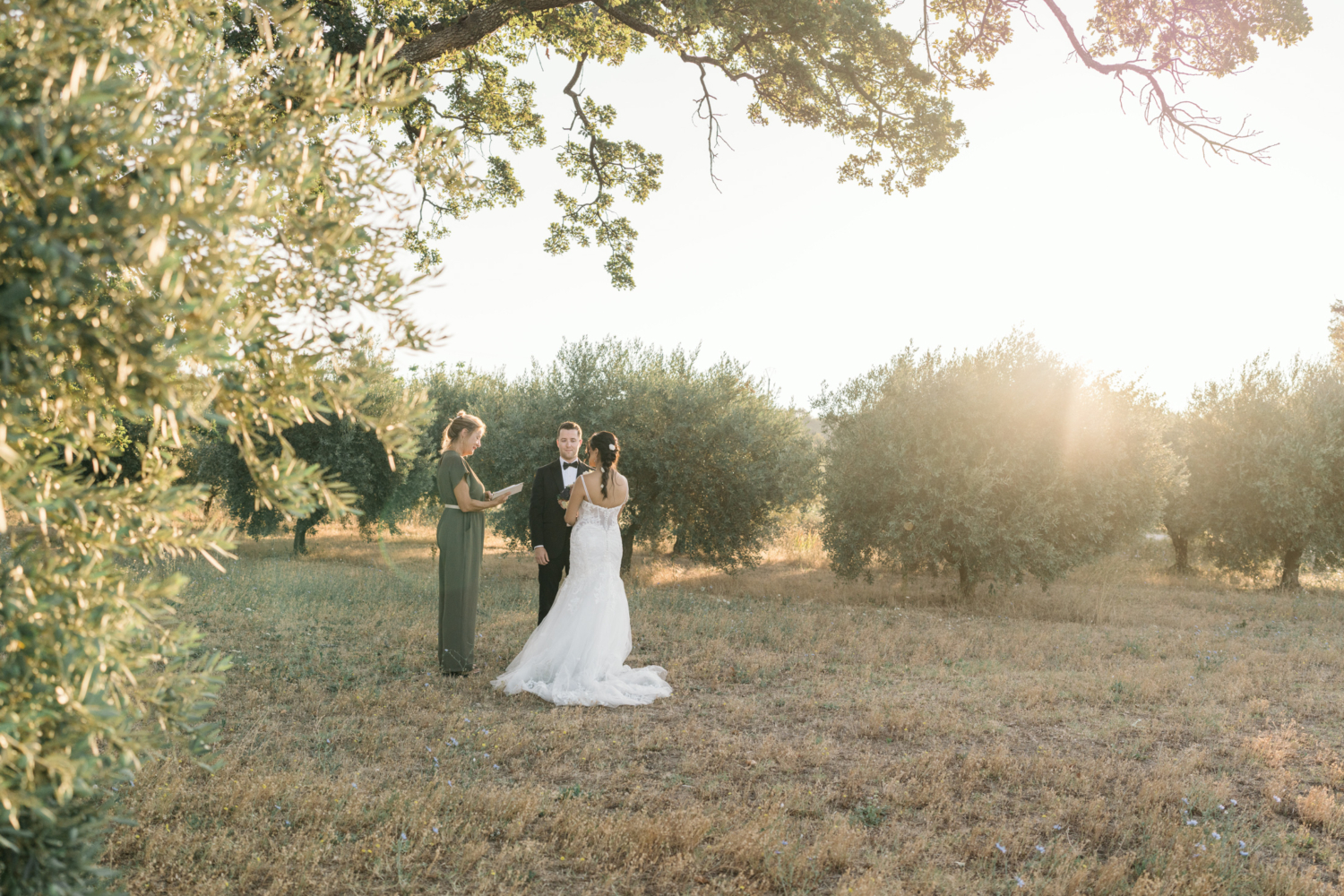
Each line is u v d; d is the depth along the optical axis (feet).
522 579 44.16
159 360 4.20
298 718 16.78
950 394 41.14
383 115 5.95
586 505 21.08
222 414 5.16
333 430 54.49
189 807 11.47
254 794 11.87
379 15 31.99
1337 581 64.28
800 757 15.49
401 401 5.77
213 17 5.78
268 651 22.27
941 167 39.42
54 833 5.06
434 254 42.68
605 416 47.55
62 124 4.03
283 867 9.98
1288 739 17.52
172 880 9.65
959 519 39.19
